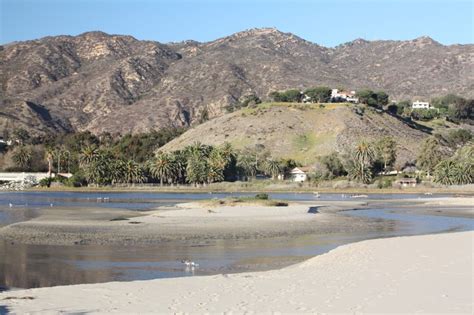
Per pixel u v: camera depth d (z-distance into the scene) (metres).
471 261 29.27
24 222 60.94
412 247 35.03
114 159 193.50
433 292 22.05
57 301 22.03
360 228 57.59
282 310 19.84
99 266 33.66
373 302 20.59
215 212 74.50
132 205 96.94
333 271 27.91
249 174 189.88
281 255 38.28
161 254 38.66
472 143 198.00
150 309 20.53
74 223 60.12
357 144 190.00
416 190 159.00
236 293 23.09
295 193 151.50
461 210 87.00
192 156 182.12
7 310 20.48
